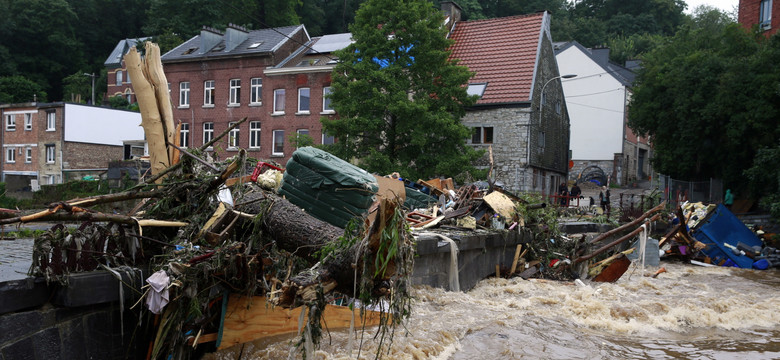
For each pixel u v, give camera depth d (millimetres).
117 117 48406
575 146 50938
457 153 25531
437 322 8023
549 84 36562
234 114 37656
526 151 32031
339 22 62406
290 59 37188
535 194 19375
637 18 80500
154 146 8086
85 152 46562
